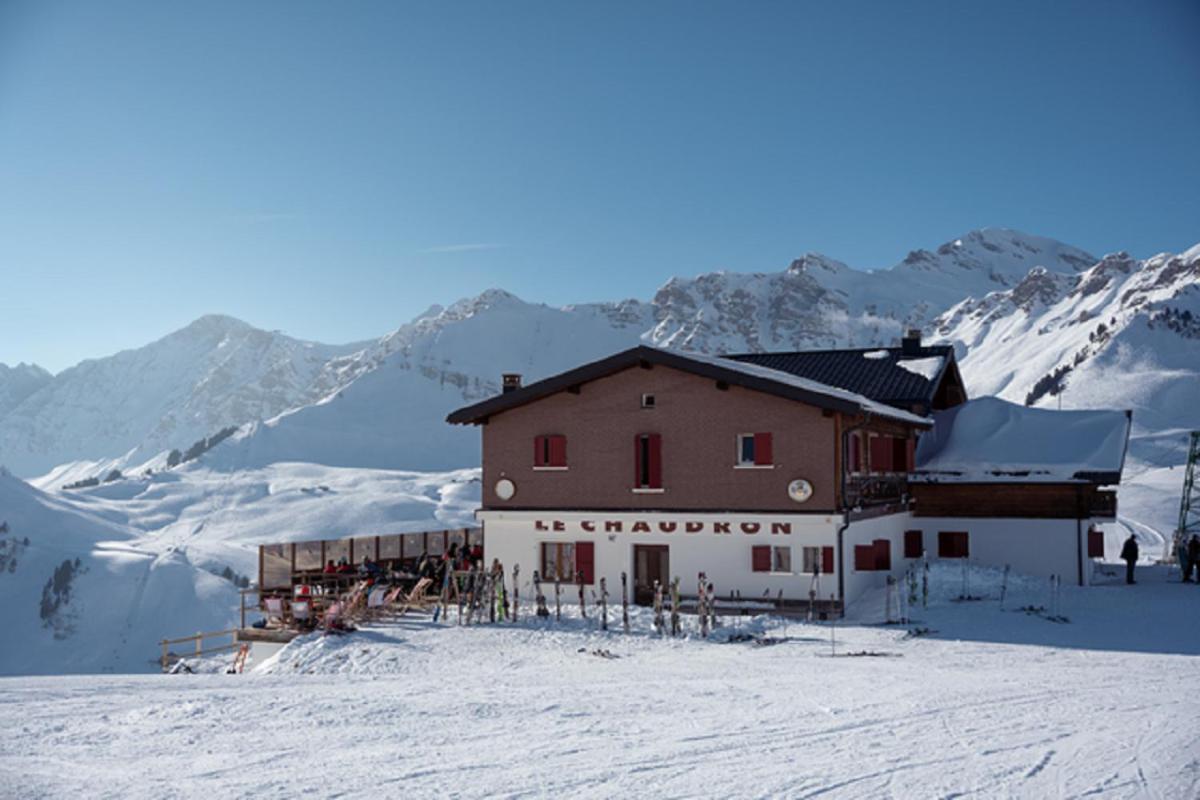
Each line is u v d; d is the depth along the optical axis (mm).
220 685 17797
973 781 10477
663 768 11039
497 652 23953
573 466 33000
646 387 32188
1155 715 14422
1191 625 26875
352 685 17922
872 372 43844
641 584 32312
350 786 10172
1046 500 37031
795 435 30234
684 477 31500
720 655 23016
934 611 29516
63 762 11172
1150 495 118312
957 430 41781
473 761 11352
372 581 30234
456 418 34125
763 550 30484
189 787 10055
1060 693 16656
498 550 33906
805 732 13109
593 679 19062
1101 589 34125
